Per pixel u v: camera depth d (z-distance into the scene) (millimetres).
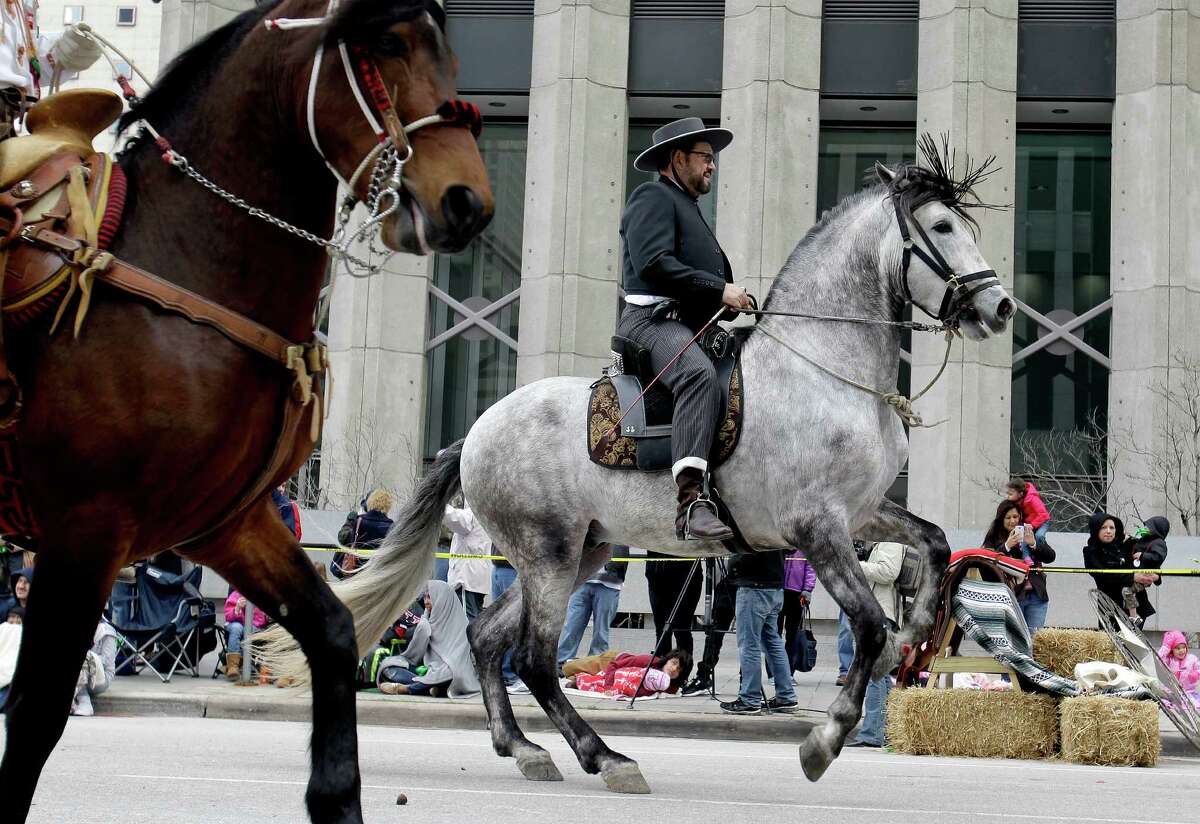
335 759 3977
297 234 3893
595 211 25578
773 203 24766
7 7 4008
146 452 3648
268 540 4094
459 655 13367
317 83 3801
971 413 24250
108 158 3959
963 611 10734
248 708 12266
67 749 8742
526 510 7895
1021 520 13852
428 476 8211
